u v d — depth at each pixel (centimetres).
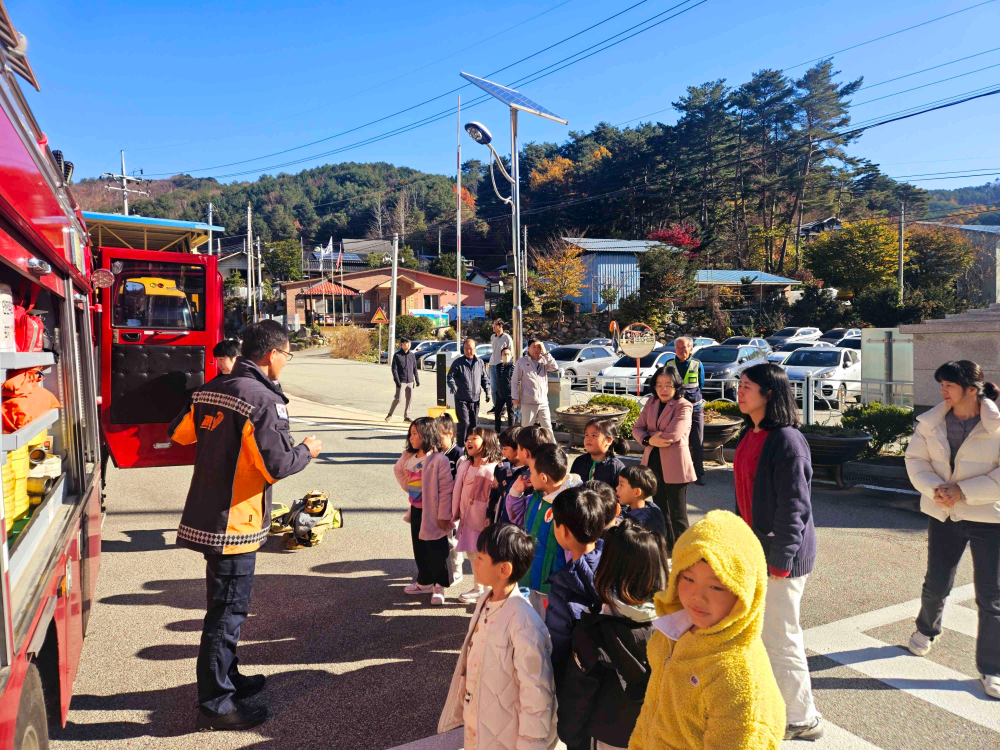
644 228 7269
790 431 326
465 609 502
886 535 660
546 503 358
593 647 239
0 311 249
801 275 5872
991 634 377
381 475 920
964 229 5038
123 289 709
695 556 174
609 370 1986
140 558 602
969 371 388
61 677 277
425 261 9069
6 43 214
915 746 329
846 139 6281
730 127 6450
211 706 342
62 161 329
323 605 507
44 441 324
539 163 8994
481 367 1094
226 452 337
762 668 175
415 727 350
